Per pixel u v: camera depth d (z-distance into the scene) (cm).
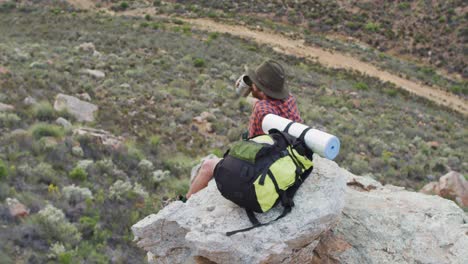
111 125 2145
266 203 444
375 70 4609
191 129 2342
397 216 580
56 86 2464
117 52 3734
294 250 471
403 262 528
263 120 504
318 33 5447
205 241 438
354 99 3678
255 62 4056
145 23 4975
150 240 506
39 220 1191
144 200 1520
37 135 1755
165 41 4256
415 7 5612
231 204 482
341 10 5697
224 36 4919
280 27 5359
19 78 2430
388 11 5650
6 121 1817
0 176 1353
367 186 681
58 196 1363
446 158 2592
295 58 4575
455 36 5156
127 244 1262
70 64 3094
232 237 442
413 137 3009
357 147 2562
